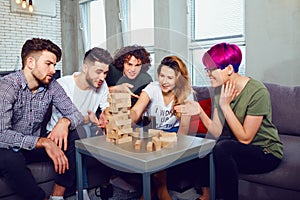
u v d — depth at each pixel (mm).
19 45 5465
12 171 1466
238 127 1491
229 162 1457
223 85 1261
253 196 1598
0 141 1489
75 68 5965
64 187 1642
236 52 1459
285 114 2084
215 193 1567
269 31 2615
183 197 1747
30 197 1515
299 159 1540
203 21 3521
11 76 1629
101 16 5270
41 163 1685
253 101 1512
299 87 2117
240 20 3135
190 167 1678
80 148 1386
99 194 1800
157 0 3777
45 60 1608
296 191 1449
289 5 2471
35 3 5535
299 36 2438
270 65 2639
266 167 1510
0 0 5195
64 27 5887
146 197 1075
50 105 1802
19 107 1639
